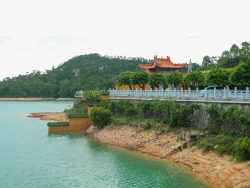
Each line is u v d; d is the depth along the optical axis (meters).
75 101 90.31
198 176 25.64
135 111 50.28
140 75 59.03
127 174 27.67
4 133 52.06
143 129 40.44
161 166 29.48
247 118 26.09
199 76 51.12
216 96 32.91
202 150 29.08
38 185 25.41
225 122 30.80
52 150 38.19
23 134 50.91
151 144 35.88
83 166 30.77
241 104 28.83
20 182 26.28
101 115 48.47
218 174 24.11
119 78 64.00
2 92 195.50
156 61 70.38
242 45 79.88
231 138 27.84
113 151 36.72
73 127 54.31
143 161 31.62
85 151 37.25
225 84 41.50
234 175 22.38
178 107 36.97
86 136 48.09
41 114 88.94
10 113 94.44
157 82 55.41
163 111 41.78
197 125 35.53
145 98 48.28
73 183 25.75
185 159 29.72
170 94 42.69
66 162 32.41
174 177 26.00
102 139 44.03
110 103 55.50
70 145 41.03
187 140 32.19
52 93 197.00
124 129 43.62
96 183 25.59
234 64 72.56
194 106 34.66
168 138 35.16
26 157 34.78
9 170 29.80
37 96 197.75
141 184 24.92
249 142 23.02
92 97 70.62
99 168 29.91
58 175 28.03
